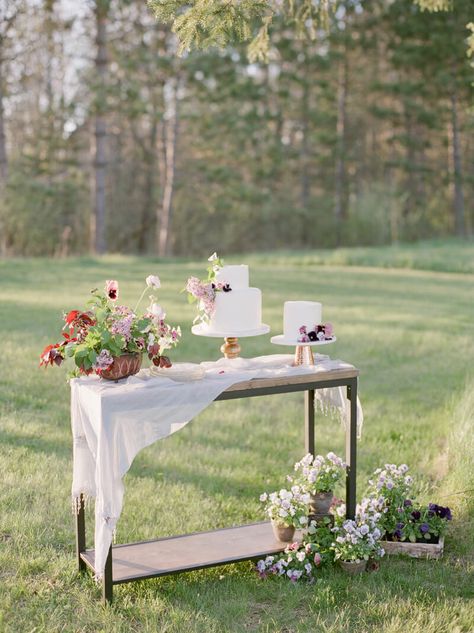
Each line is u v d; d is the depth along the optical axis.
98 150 29.25
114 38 31.70
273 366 4.54
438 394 8.54
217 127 34.41
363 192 38.03
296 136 44.75
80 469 4.14
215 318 4.39
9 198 28.38
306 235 38.72
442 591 4.08
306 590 4.09
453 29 34.69
